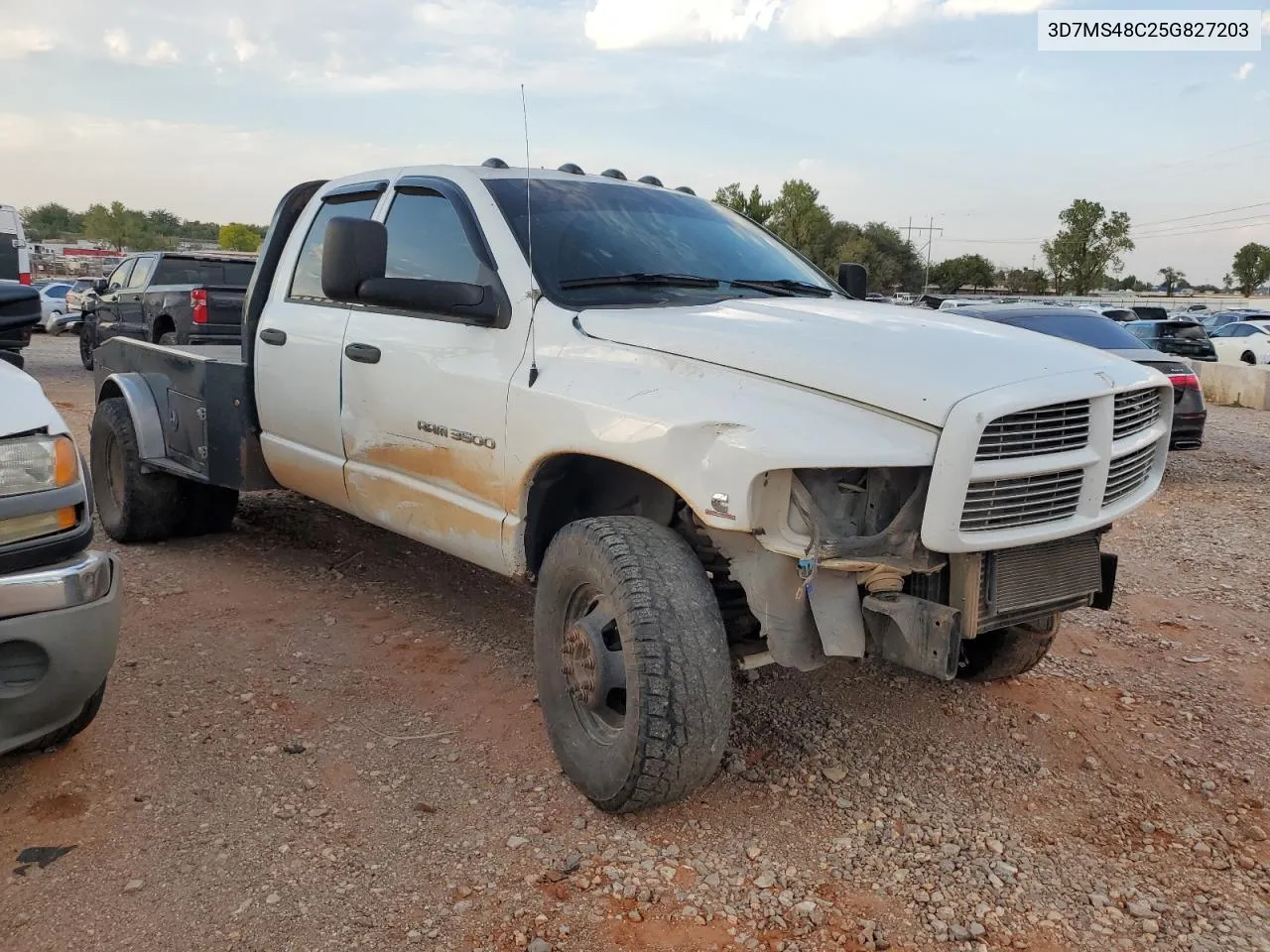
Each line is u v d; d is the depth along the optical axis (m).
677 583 2.89
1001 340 3.17
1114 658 4.66
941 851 2.98
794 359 2.91
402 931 2.54
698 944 2.53
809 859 2.91
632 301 3.61
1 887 2.64
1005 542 2.81
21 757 3.28
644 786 2.87
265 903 2.62
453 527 3.83
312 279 4.75
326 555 5.75
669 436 2.88
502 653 4.37
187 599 4.90
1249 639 4.98
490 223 3.82
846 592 2.95
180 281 14.18
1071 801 3.32
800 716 3.86
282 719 3.66
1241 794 3.41
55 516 2.74
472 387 3.63
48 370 16.62
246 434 5.00
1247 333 27.75
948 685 4.21
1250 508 8.16
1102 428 2.99
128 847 2.83
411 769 3.34
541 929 2.56
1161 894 2.81
